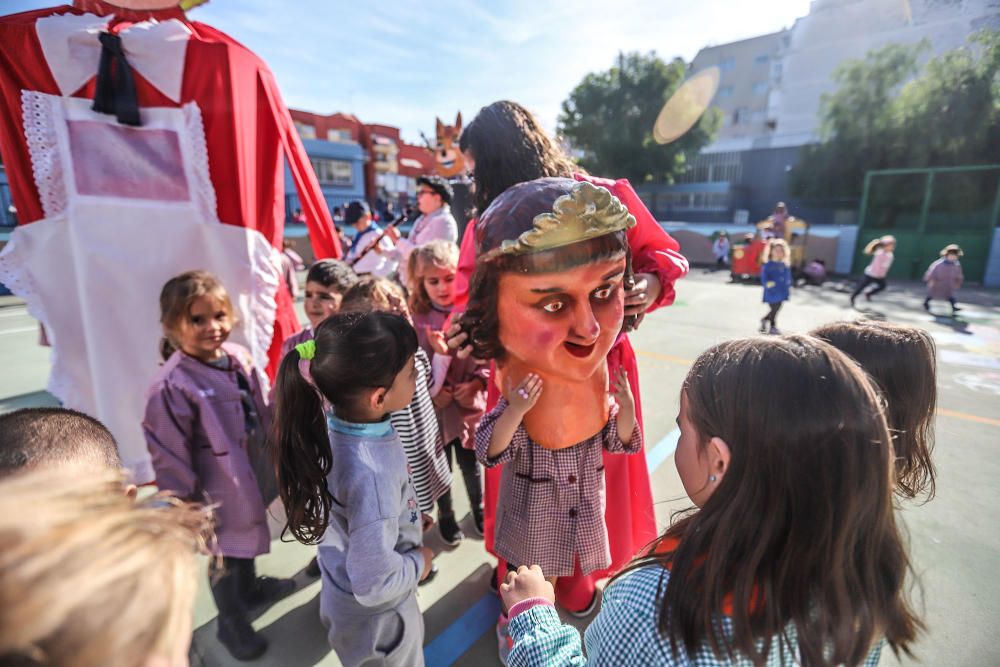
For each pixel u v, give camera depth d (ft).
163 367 5.73
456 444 8.07
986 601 6.49
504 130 5.04
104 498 1.52
